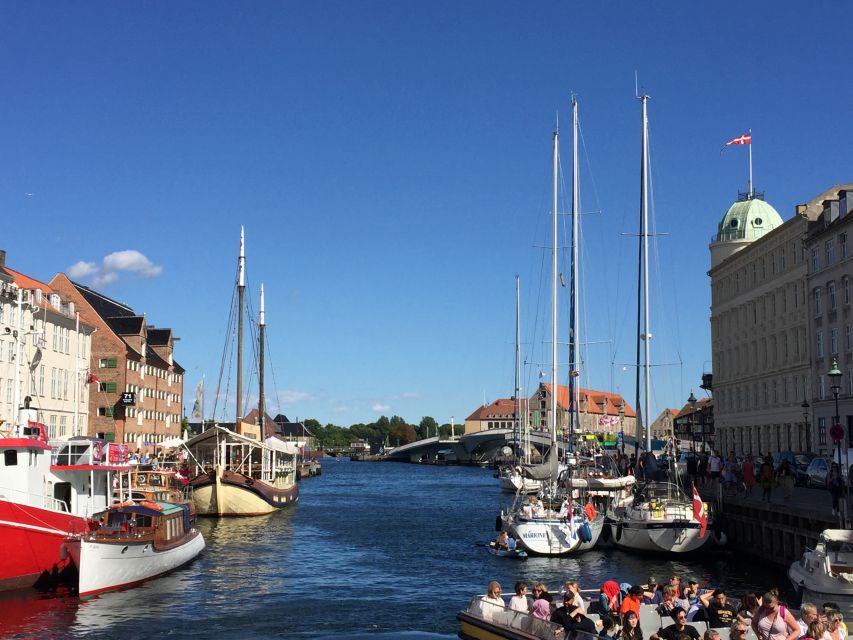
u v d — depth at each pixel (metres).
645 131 56.78
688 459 58.50
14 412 41.00
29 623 29.47
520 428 124.81
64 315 79.62
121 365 103.19
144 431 112.12
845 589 25.19
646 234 56.00
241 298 80.69
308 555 46.56
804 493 49.25
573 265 64.19
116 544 34.56
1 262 74.62
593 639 19.22
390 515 72.19
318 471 172.75
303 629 29.31
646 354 54.97
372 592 35.97
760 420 92.06
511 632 21.98
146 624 29.77
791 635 17.61
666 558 43.31
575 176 64.31
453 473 180.50
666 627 19.59
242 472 70.62
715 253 106.56
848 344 72.88
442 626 29.81
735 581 37.12
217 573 40.12
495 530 60.16
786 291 86.12
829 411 75.25
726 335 102.69
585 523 44.75
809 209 82.00
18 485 35.41
